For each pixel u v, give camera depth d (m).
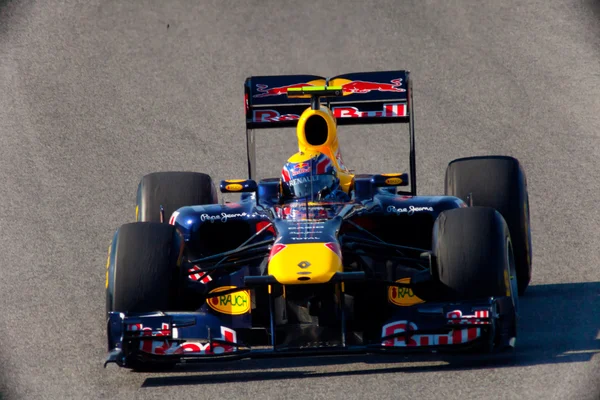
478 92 61.16
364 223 35.34
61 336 33.88
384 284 30.33
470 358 29.45
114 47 69.00
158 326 28.28
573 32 68.12
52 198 49.97
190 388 28.19
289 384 27.98
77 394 28.38
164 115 60.38
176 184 37.88
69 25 71.88
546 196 47.75
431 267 29.73
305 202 33.38
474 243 29.11
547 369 27.94
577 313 33.59
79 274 40.72
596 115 57.31
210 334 28.67
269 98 40.53
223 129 58.44
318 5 73.50
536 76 62.69
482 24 70.12
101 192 50.66
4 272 41.28
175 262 29.97
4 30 71.12
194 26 71.56
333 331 29.47
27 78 64.88
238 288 30.06
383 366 29.20
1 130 58.44
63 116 60.16
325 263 28.36
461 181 36.47
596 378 26.98
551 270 39.19
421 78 63.34
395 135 56.94
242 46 68.62
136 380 29.33
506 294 28.89
